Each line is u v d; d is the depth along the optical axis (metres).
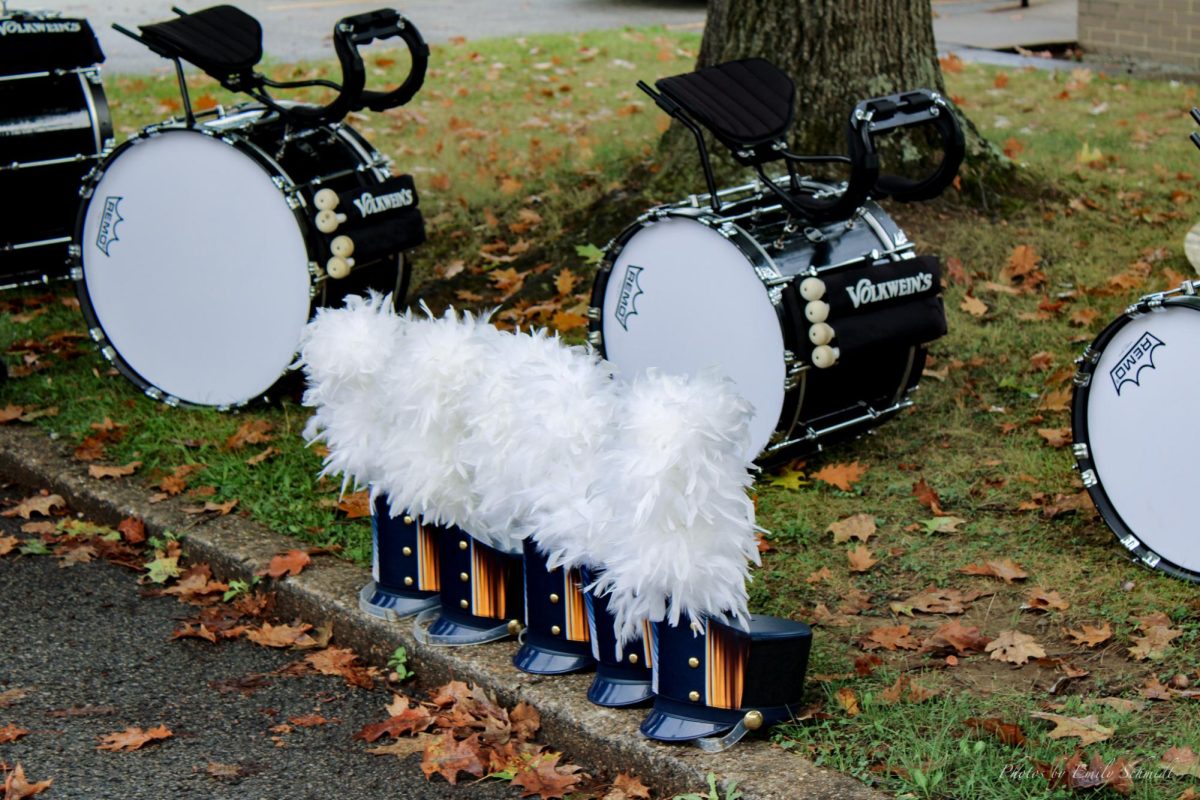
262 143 5.09
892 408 4.77
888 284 4.40
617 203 6.88
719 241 4.46
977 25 12.66
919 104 4.28
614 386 3.35
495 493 3.40
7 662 3.92
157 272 5.37
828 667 3.52
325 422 3.89
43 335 6.21
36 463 5.04
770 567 4.12
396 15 5.03
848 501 4.54
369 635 3.88
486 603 3.67
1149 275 6.15
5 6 6.56
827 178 6.50
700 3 14.91
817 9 6.54
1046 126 8.69
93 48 6.60
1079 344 5.57
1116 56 11.27
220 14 5.12
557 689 3.45
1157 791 2.91
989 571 4.00
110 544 4.60
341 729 3.56
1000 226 6.64
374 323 3.76
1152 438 3.87
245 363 5.33
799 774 3.04
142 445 5.11
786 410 4.45
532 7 14.81
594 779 3.29
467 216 7.37
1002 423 5.03
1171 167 7.71
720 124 4.39
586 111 9.35
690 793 3.09
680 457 3.01
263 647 4.00
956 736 3.18
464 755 3.34
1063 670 3.46
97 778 3.35
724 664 3.14
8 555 4.60
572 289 6.34
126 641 4.05
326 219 4.95
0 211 6.50
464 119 9.20
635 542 3.07
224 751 3.47
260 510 4.59
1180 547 3.88
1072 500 4.37
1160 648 3.52
